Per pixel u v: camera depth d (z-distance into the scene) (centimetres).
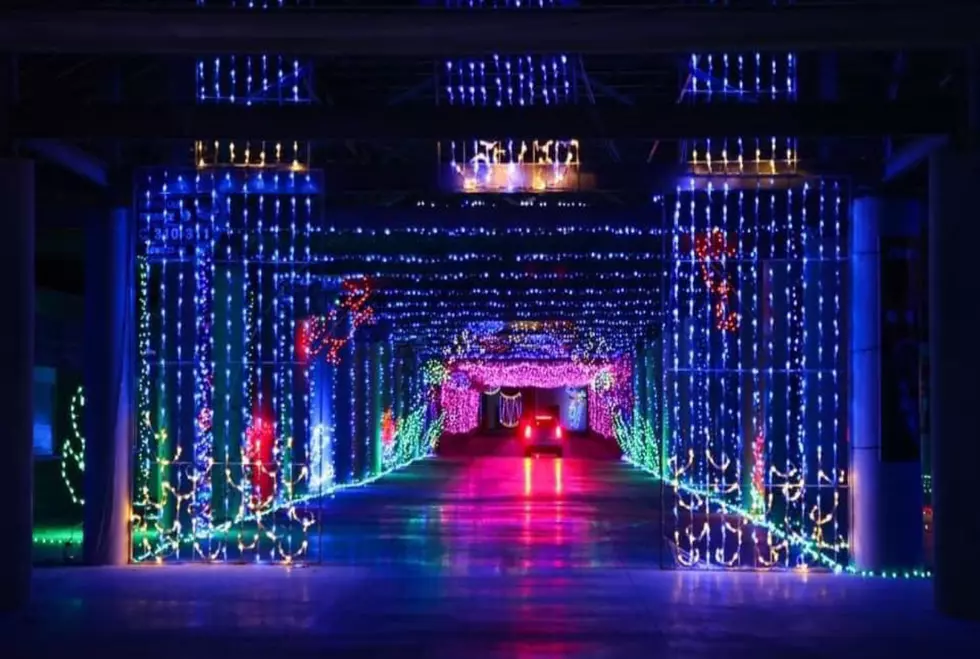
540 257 1839
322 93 1488
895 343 1337
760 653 943
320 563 1420
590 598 1180
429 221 1489
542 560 1470
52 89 1347
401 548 1596
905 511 1334
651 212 1489
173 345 1539
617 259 1948
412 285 2272
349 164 1452
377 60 1401
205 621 1062
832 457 1438
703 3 1156
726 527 1695
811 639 993
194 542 1447
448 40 1016
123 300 1379
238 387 1803
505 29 1005
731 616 1090
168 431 1550
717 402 2191
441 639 989
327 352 2592
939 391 1091
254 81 1405
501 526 1916
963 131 1093
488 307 2650
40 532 1745
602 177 1325
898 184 1334
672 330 1981
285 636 1000
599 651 947
